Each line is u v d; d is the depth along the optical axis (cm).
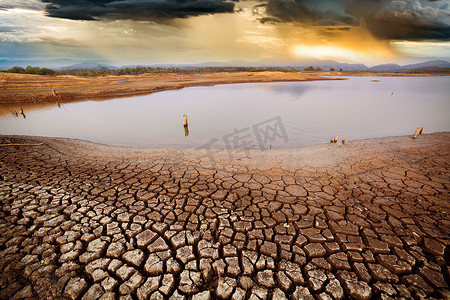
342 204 405
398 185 480
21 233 325
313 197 432
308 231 334
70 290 242
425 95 2622
